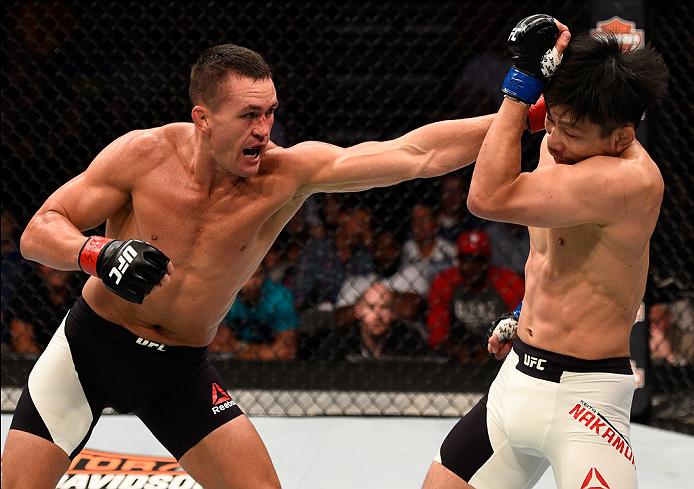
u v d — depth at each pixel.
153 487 6.05
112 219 4.34
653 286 8.15
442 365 8.62
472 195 3.57
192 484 6.11
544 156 3.88
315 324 8.92
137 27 9.53
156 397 4.38
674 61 8.02
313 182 4.18
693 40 8.53
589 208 3.48
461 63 9.91
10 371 8.62
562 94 3.45
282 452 6.89
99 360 4.32
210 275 4.21
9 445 4.23
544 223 3.54
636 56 3.46
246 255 4.25
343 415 7.86
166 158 4.18
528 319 3.86
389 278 9.17
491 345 4.29
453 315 8.73
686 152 8.70
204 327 4.36
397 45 10.07
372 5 9.94
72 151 8.96
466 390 8.28
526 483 3.98
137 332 4.28
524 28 3.47
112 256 3.69
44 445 4.23
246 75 3.83
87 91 9.48
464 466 3.96
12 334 8.88
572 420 3.68
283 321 8.90
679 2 8.18
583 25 8.76
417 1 9.92
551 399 3.71
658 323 8.27
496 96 9.52
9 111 9.65
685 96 8.08
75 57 9.66
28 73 9.69
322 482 6.22
